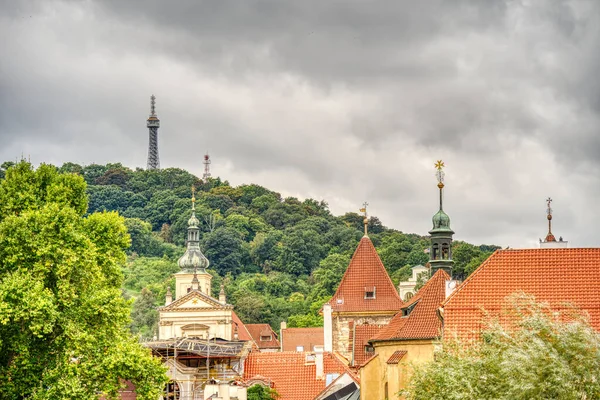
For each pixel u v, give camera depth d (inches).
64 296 5354.3
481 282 5575.8
